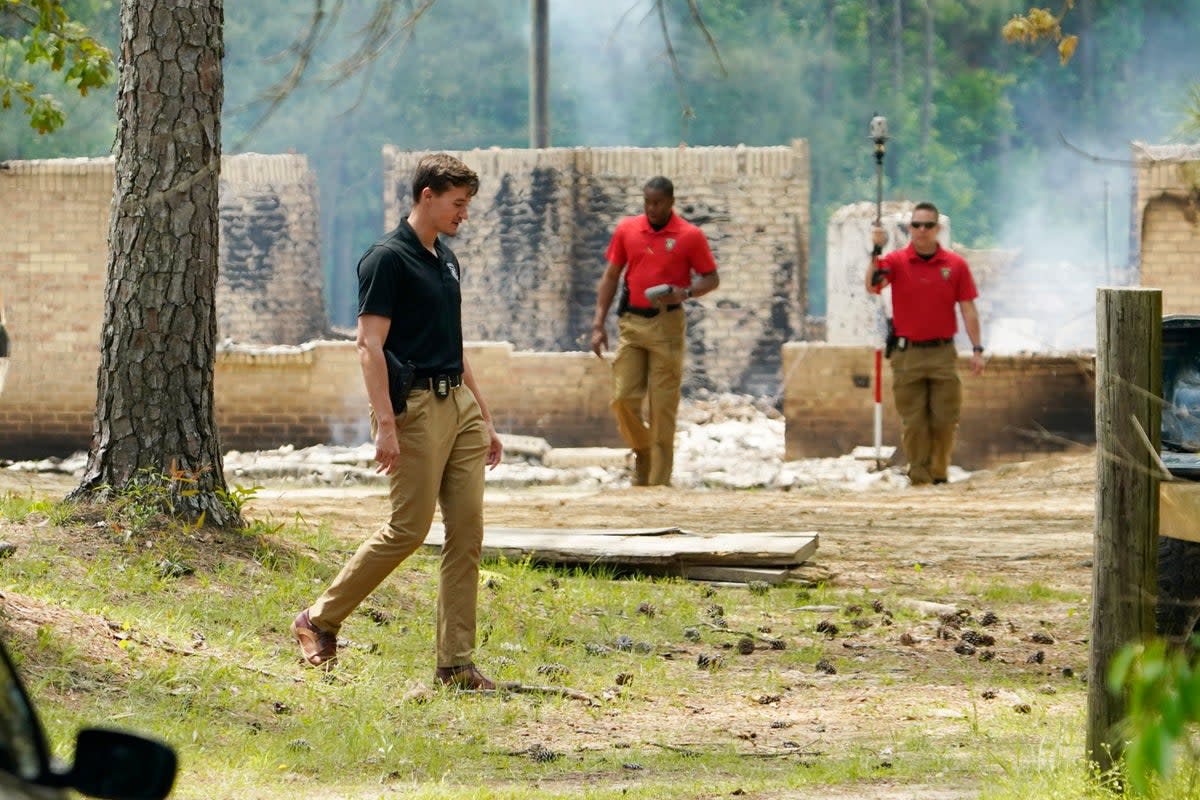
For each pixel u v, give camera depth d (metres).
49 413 69.75
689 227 46.97
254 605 25.53
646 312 47.06
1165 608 21.33
